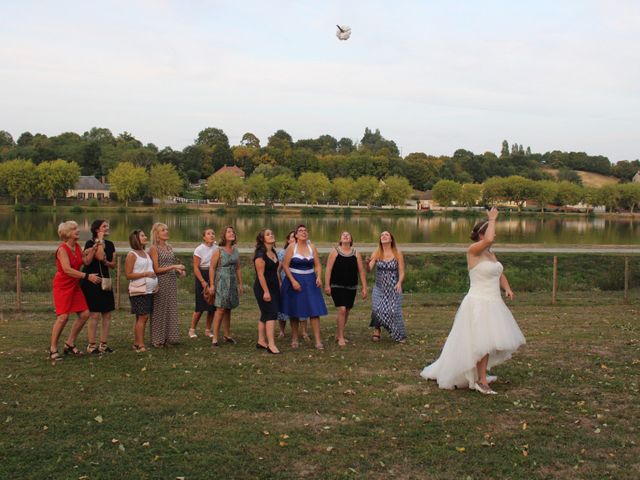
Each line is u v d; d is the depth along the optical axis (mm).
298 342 10984
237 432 6266
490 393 7664
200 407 7062
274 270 10180
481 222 7875
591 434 6270
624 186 129500
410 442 6043
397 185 126062
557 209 142500
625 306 17562
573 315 15195
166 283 10383
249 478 5223
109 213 95500
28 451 5715
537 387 8008
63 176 107188
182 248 33125
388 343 11109
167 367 8898
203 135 193250
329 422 6613
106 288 9672
